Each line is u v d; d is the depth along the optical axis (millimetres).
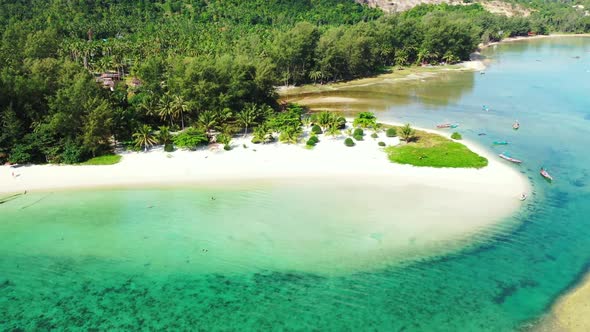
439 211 55250
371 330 37375
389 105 112438
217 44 149625
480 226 51844
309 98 124188
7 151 72875
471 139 83625
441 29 164125
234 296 42031
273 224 53156
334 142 81375
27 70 85250
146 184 65188
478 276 43438
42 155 74062
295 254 47406
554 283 42281
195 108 89750
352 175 66250
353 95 126062
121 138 81500
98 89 80812
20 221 55656
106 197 61531
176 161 73312
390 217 53938
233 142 82438
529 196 59219
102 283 44438
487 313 38781
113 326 39156
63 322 39750
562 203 57219
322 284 43062
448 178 64500
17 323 39688
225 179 66062
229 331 37969
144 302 41812
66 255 48781
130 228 53469
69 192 63375
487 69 158750
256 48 136750
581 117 96500
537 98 114188
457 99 116312
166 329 38594
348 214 54844
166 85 96375
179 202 59438
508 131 88188
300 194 60562
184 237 51250
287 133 80500
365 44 145125
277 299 41375
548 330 36688
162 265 46688
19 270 46562
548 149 77438
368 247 48188
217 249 48812
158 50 142625
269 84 102500
